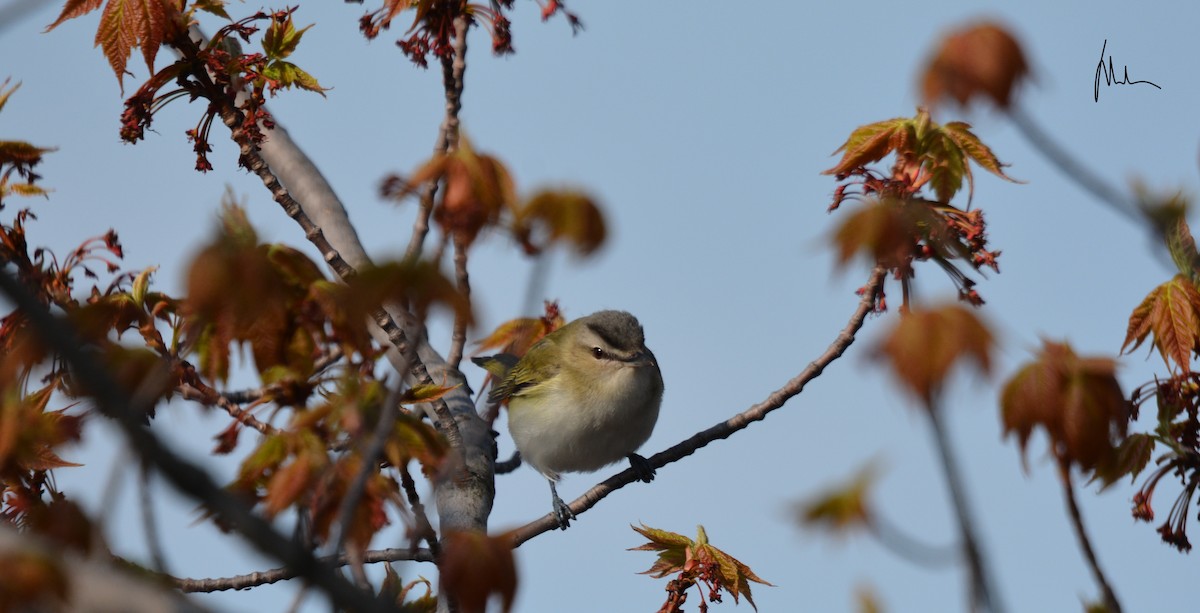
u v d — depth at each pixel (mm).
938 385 3932
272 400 7344
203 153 10836
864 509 3881
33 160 9789
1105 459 5148
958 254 7797
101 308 8828
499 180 5273
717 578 11102
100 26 10172
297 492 6508
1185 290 9203
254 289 5125
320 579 4406
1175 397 9172
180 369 8133
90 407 6523
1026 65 4379
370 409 6895
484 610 5344
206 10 10750
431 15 10719
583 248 4727
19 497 7828
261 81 10820
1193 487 9047
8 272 3928
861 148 9477
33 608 4695
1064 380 5129
